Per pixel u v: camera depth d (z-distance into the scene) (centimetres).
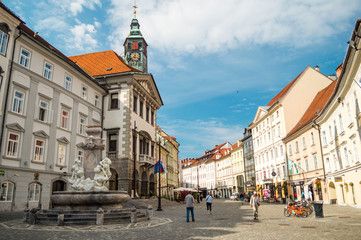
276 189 4800
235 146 8206
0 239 1011
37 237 1058
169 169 7244
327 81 4653
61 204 1644
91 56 4612
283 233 1131
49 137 2736
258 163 5844
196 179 11531
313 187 3528
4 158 2219
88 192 1602
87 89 3497
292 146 4212
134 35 7244
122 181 3503
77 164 1764
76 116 3200
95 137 1850
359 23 1495
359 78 1950
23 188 2375
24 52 2528
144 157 3881
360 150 2192
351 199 2577
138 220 1605
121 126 3691
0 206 2158
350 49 1786
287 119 4466
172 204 3997
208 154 10944
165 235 1105
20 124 2400
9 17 2294
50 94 2797
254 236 1063
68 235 1106
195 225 1434
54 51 2909
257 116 5772
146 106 4419
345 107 2450
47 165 2680
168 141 7012
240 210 2602
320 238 998
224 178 8769
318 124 3328
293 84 4609
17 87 2406
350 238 983
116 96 3838
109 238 1040
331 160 3038
